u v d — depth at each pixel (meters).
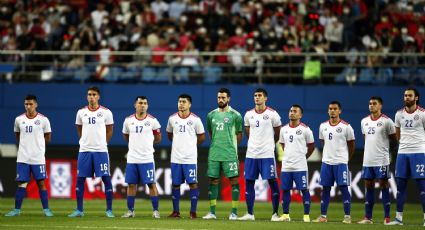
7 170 95.56
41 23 110.19
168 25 108.19
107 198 65.44
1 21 111.00
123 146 98.62
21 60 104.50
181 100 64.88
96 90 65.44
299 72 100.25
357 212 77.88
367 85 98.19
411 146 60.81
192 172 64.75
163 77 100.56
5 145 99.06
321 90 98.12
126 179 64.75
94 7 115.31
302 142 64.81
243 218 64.88
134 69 101.75
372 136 63.41
